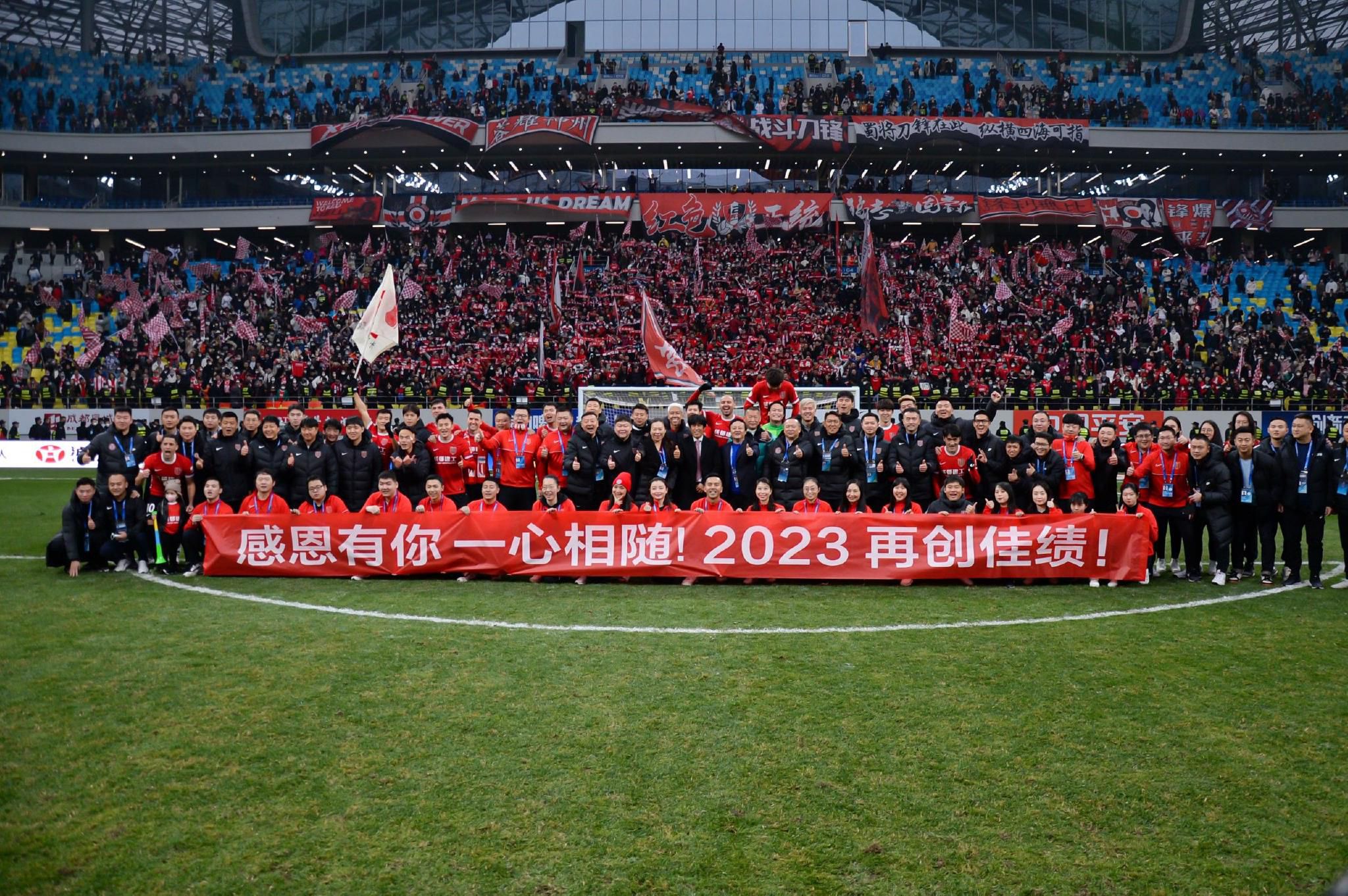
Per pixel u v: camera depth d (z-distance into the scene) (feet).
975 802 14.16
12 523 47.01
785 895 11.62
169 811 13.82
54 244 133.28
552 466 35.58
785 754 15.96
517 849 12.73
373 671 20.66
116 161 131.95
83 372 107.76
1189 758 15.84
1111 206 118.73
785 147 122.01
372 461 34.86
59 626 24.75
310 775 15.08
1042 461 33.55
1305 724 17.47
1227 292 118.21
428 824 13.44
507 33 149.79
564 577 31.65
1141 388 95.66
